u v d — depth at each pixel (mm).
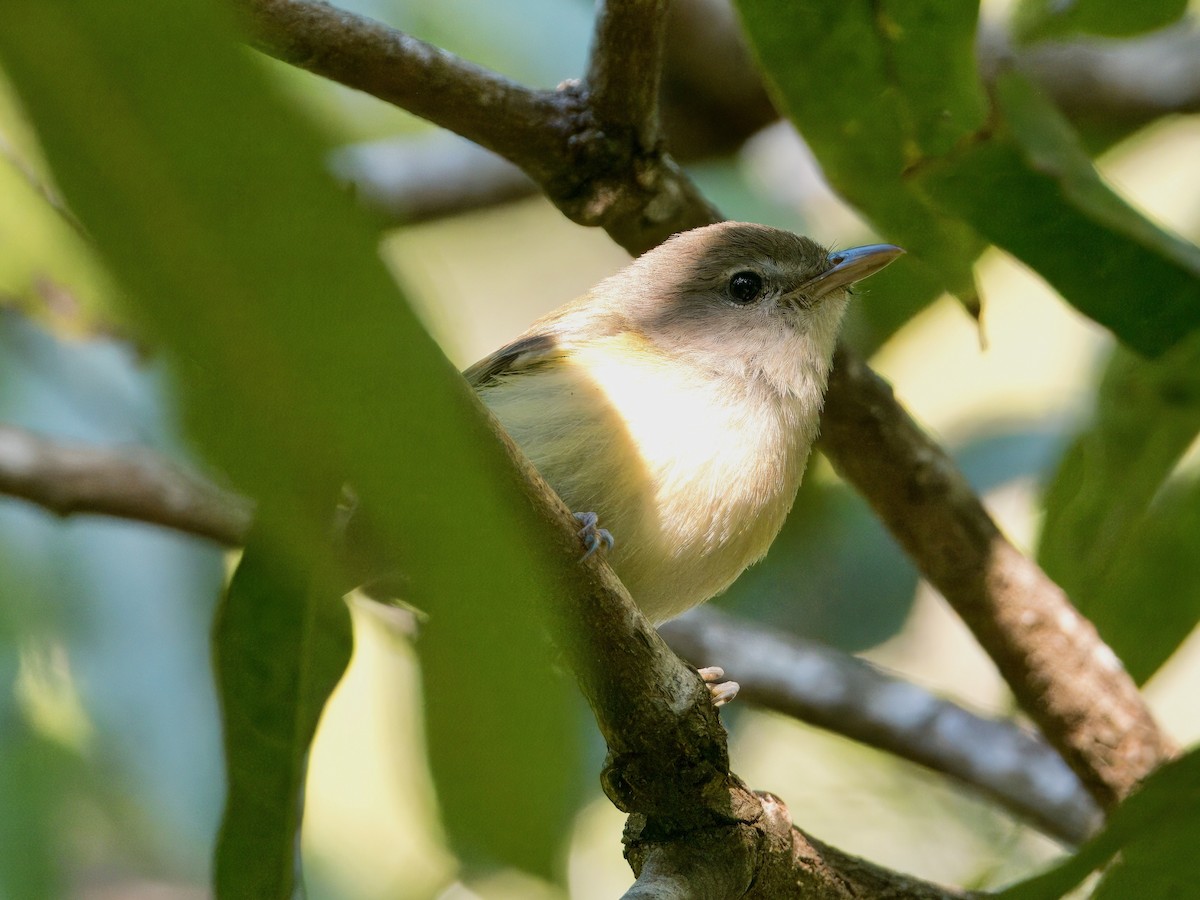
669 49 13141
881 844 11789
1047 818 10664
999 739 10969
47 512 10875
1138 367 9203
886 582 12852
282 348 2152
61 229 8844
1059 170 7379
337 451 2207
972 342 14555
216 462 2234
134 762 10844
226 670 6512
